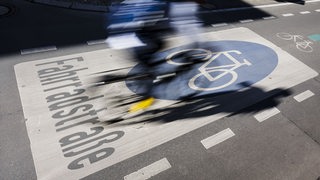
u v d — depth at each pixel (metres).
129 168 6.14
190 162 6.43
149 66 9.69
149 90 8.55
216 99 8.52
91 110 7.57
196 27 12.81
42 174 5.81
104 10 13.17
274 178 6.28
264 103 8.61
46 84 8.31
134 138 6.89
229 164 6.49
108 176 5.93
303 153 7.03
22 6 12.62
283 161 6.73
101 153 6.41
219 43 11.77
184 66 9.91
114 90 8.38
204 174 6.19
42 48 9.97
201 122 7.59
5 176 5.68
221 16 14.32
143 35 11.58
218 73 9.77
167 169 6.21
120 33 11.49
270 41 12.59
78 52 10.00
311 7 17.69
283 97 8.99
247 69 10.24
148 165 6.25
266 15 15.39
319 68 10.96
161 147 6.73
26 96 7.78
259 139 7.30
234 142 7.11
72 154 6.31
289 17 15.64
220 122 7.67
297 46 12.52
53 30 11.14
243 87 9.22
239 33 12.88
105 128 7.07
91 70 9.15
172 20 12.94
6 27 10.91
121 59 9.90
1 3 12.59
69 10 12.84
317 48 12.62
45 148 6.37
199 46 11.35
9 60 9.14
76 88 8.28
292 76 10.19
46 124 6.99
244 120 7.84
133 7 13.41
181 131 7.23
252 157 6.75
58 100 7.77
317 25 15.11
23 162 6.00
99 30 11.59
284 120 8.05
